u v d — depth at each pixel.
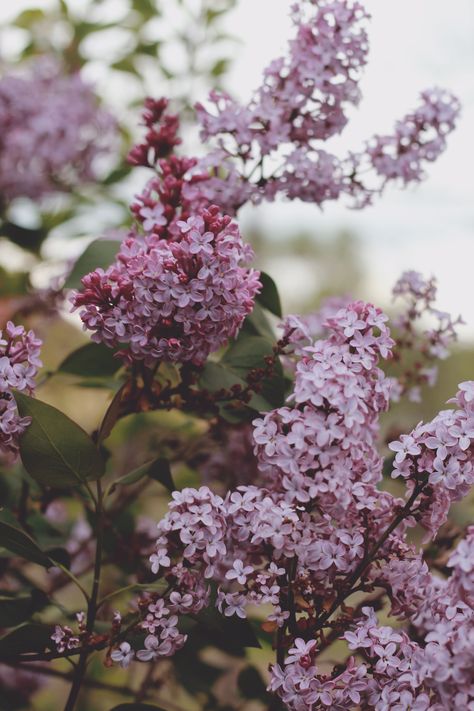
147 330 0.66
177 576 0.65
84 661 0.70
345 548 0.66
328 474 0.64
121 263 0.67
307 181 0.78
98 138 1.17
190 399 0.76
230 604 0.65
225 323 0.67
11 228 1.09
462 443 0.63
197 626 0.75
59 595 0.99
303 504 0.66
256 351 0.77
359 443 0.65
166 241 0.70
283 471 0.65
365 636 0.64
